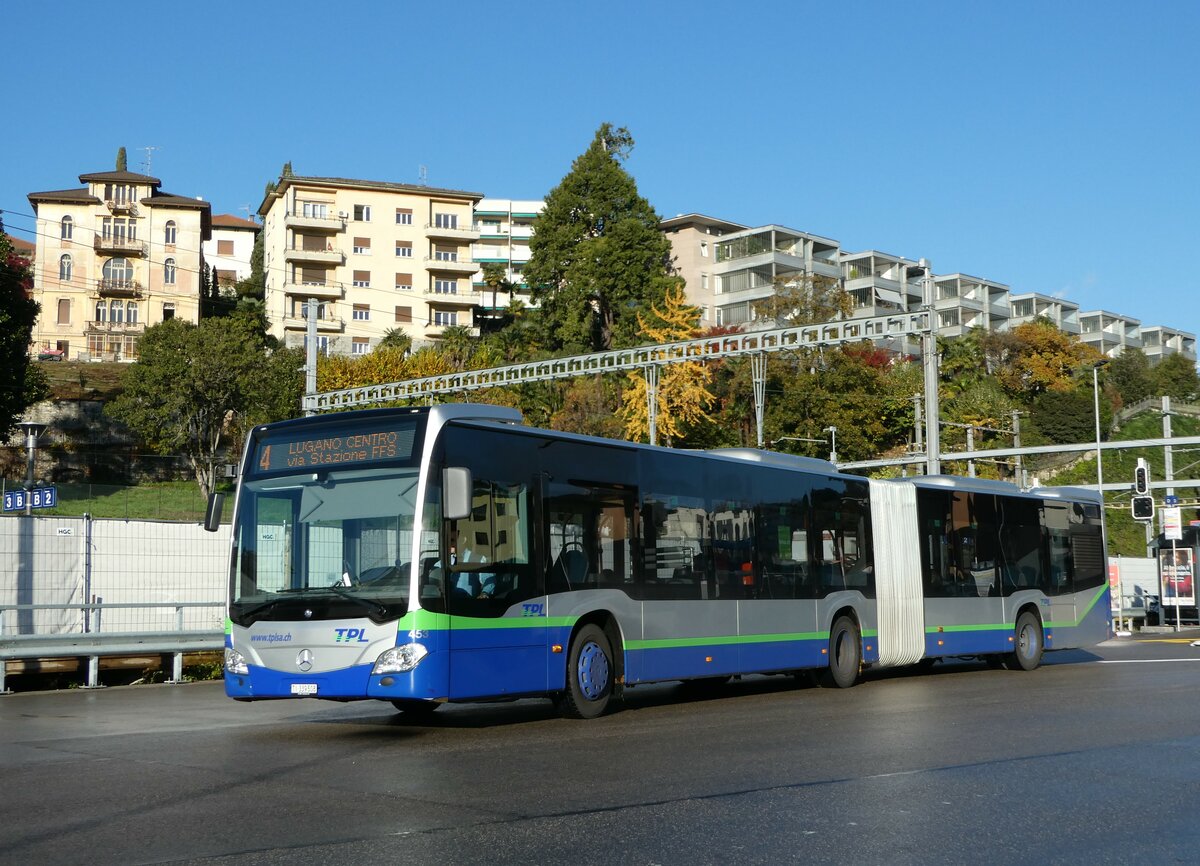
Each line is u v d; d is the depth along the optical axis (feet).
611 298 246.68
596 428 205.57
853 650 60.08
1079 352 307.99
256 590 41.34
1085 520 77.82
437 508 39.83
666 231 364.99
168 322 228.84
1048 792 27.61
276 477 42.22
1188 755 33.53
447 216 337.31
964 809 25.53
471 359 250.16
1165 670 67.31
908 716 44.21
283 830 23.17
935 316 91.35
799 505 57.93
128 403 220.84
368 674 38.81
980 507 69.46
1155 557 148.36
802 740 37.01
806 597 57.36
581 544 45.47
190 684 64.59
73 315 297.33
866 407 242.58
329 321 321.52
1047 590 73.26
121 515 176.04
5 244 200.85
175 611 72.49
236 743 37.68
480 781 29.25
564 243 255.70
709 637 51.06
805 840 22.40
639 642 47.39
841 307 246.47
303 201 323.78
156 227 303.48
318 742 37.93
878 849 21.75
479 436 41.91
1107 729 39.58
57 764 32.35
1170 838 22.90
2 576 65.46
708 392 210.79
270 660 40.45
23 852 21.27
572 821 24.07
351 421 41.73
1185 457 277.44
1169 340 516.32
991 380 298.97
